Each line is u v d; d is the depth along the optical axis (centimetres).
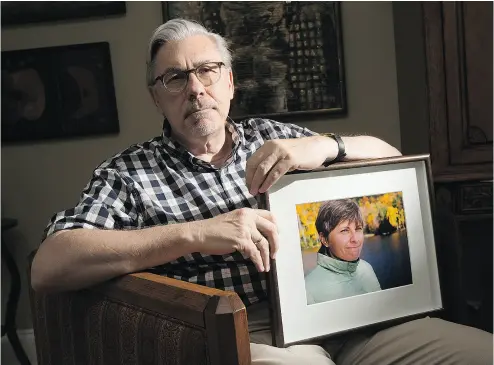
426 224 135
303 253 123
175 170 138
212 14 228
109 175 130
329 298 124
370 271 129
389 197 132
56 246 112
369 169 130
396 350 125
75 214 121
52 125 235
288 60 231
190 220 133
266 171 118
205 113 135
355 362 130
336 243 126
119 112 236
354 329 126
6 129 236
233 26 229
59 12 230
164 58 135
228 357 86
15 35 233
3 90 234
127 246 109
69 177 239
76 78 233
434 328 126
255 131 152
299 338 121
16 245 243
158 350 97
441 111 187
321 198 125
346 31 233
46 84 233
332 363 117
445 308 135
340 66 231
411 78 209
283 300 120
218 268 132
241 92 231
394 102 235
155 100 145
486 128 186
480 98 185
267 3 228
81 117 234
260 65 230
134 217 130
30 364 223
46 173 239
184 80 134
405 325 130
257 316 133
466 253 204
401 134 233
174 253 109
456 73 186
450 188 191
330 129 236
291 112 233
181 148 138
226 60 144
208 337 87
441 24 185
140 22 231
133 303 105
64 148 238
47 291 117
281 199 122
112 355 110
